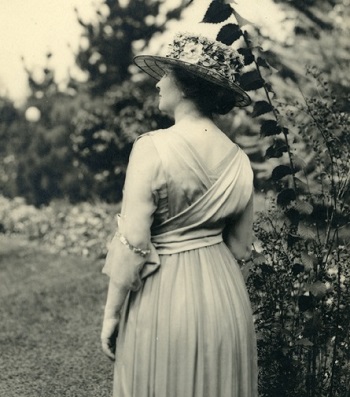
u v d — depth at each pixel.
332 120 3.28
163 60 2.33
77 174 12.16
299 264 3.16
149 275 2.33
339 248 3.13
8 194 13.41
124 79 11.94
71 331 5.59
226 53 2.36
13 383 4.43
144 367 2.31
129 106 10.23
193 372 2.28
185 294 2.29
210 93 2.36
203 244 2.37
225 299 2.34
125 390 2.36
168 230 2.34
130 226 2.25
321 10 6.86
